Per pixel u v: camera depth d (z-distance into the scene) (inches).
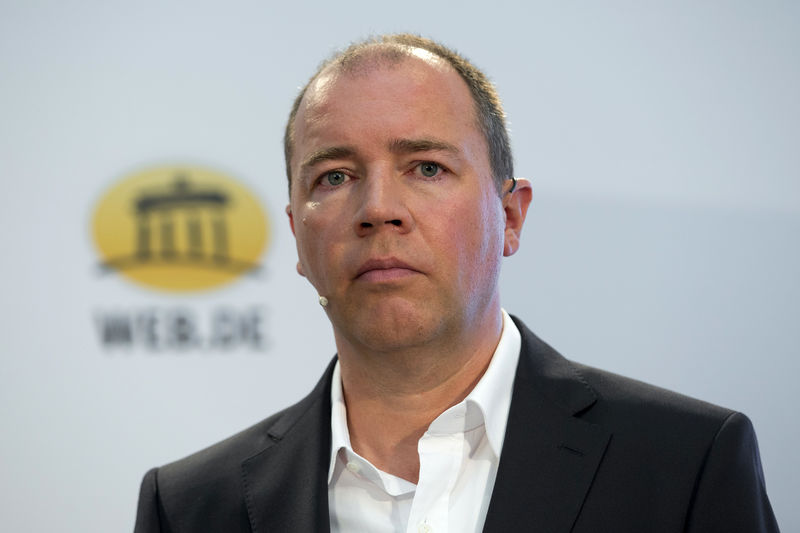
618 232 237.3
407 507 106.6
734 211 239.0
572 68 239.1
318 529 105.7
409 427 110.1
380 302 101.4
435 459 105.6
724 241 238.2
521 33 238.7
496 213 110.4
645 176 238.4
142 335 234.7
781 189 239.3
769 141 239.5
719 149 239.3
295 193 112.3
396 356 104.7
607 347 234.1
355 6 239.9
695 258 237.6
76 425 230.8
